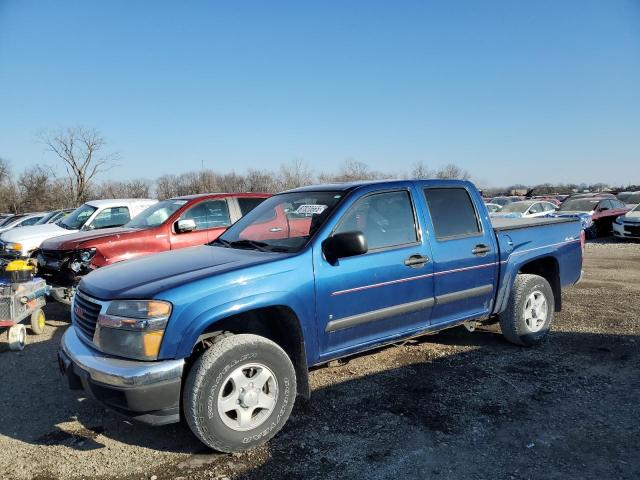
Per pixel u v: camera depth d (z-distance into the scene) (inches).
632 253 535.2
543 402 154.7
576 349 204.2
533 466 119.9
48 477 120.6
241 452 129.6
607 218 740.7
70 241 265.3
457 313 183.2
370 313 154.6
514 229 203.0
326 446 132.0
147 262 153.8
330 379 177.6
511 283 199.0
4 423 150.6
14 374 194.4
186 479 118.3
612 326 235.6
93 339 128.2
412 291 164.6
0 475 121.8
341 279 147.3
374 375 180.2
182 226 281.4
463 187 189.8
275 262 137.6
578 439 131.8
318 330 144.1
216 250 162.2
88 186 2091.5
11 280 235.0
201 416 121.6
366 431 139.6
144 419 120.7
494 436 134.8
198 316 122.5
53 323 280.4
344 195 159.5
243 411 128.6
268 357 131.6
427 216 173.5
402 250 162.4
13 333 222.7
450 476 116.8
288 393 135.6
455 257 176.7
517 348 207.2
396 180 173.3
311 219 155.9
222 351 124.2
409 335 170.2
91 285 139.4
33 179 2042.3
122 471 122.6
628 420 141.3
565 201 798.5
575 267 229.5
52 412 157.6
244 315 139.1
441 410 151.2
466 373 180.4
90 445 136.2
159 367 118.3
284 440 135.6
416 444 131.6
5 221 804.6
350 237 139.3
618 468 117.8
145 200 423.8
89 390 123.4
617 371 178.7
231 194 315.6
